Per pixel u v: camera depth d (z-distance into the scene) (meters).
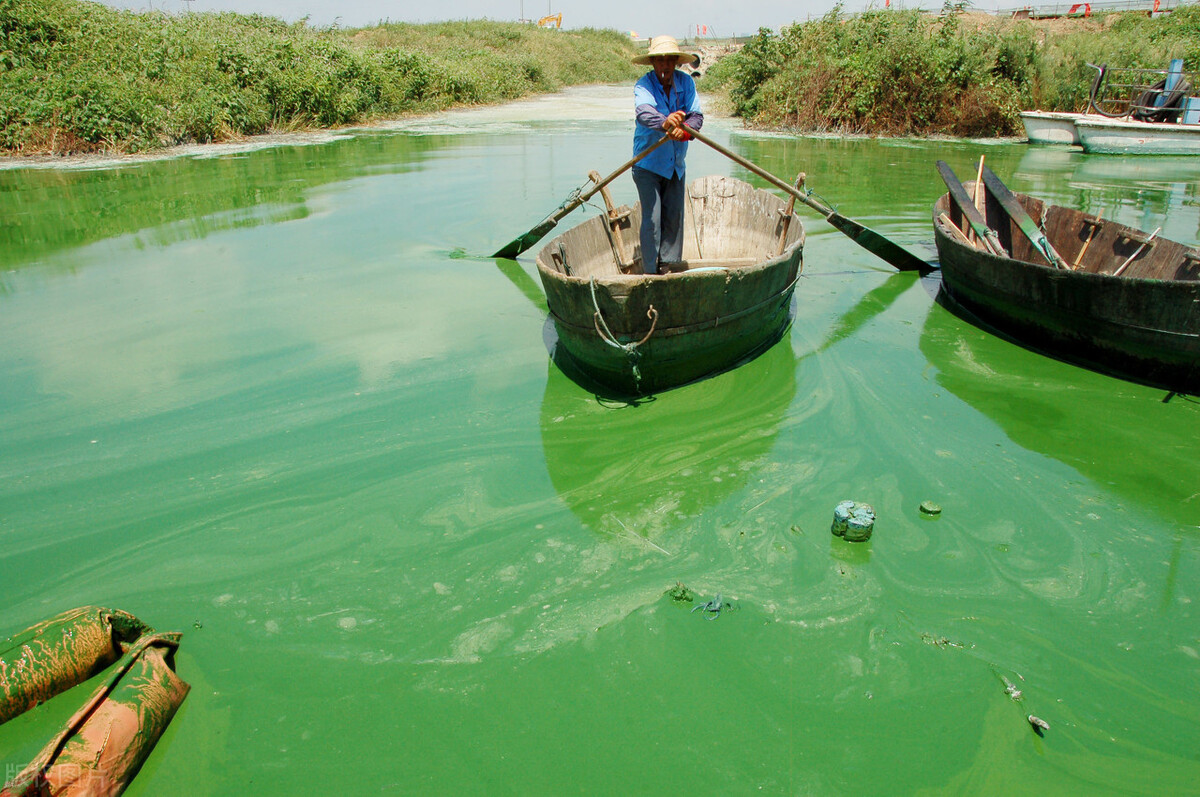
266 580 3.42
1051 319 5.39
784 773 2.49
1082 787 2.44
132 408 4.82
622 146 15.24
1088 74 17.31
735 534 3.66
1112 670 2.88
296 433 4.55
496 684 2.86
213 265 7.63
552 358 5.52
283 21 26.11
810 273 7.43
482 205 10.11
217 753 2.59
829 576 3.37
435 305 6.54
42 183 11.38
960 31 18.11
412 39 34.00
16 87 13.85
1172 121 14.98
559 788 2.46
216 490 4.04
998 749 2.56
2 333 5.93
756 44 20.45
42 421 4.66
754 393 5.00
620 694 2.81
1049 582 3.32
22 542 3.64
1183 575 3.34
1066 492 3.93
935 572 3.39
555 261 5.30
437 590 3.34
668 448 4.41
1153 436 4.40
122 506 3.90
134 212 9.78
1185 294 4.48
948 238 6.18
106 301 6.61
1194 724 2.66
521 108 24.89
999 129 17.00
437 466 4.23
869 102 17.34
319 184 11.51
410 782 2.49
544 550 3.58
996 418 4.66
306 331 5.98
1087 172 12.22
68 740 2.30
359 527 3.76
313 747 2.62
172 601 3.29
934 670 2.88
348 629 3.13
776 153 14.26
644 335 4.58
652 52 5.02
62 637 2.70
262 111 17.67
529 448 4.41
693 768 2.52
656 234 5.48
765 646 3.00
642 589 3.32
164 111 15.19
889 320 6.21
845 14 19.52
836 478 4.09
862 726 2.66
